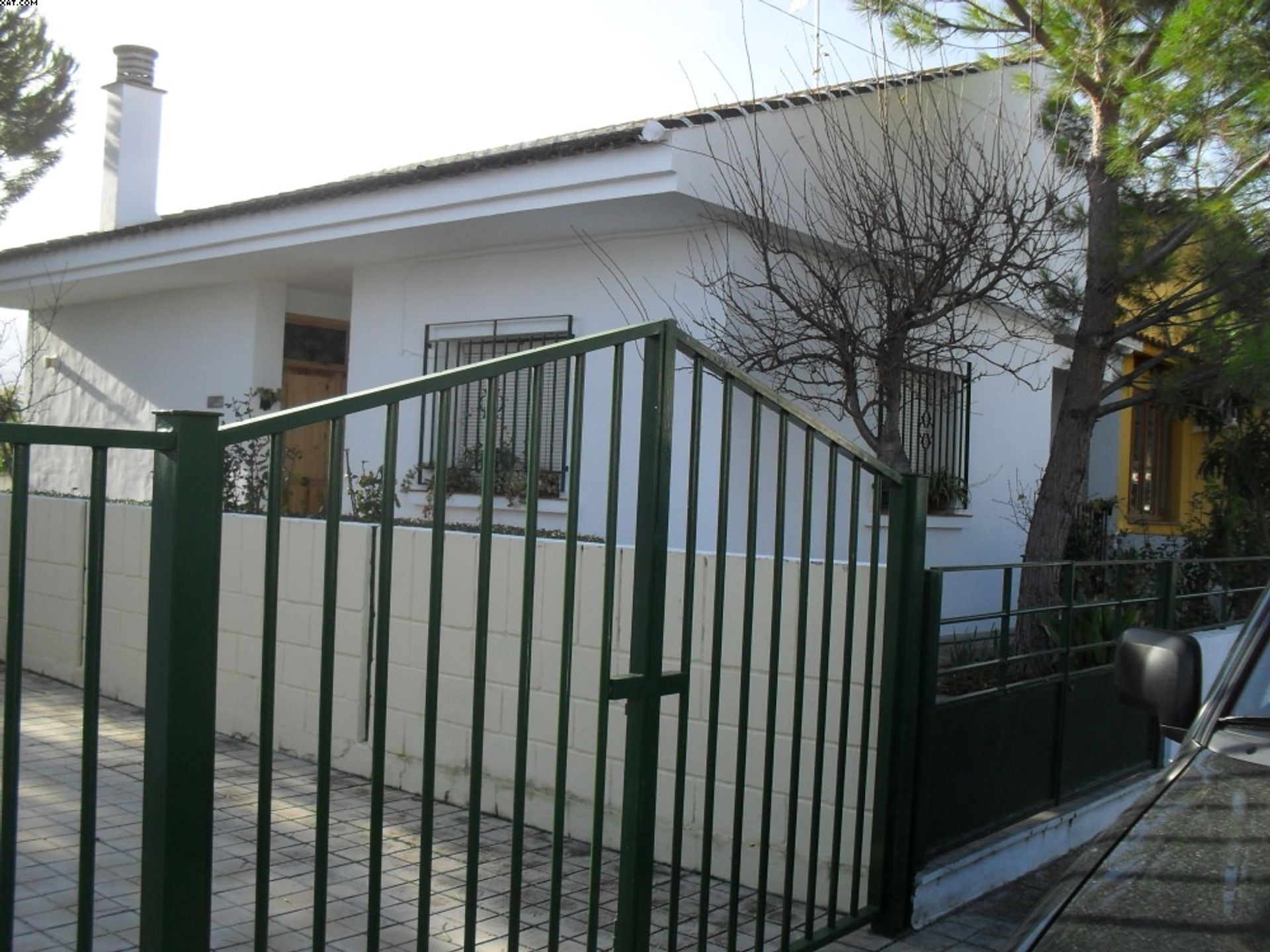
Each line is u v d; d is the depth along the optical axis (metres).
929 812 4.83
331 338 13.89
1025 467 12.64
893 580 4.69
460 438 10.80
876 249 8.02
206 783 2.44
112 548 8.19
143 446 2.38
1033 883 5.39
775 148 8.92
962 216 8.23
